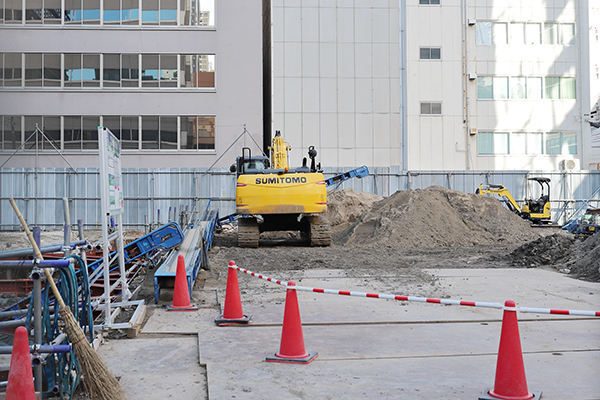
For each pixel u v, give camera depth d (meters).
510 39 35.19
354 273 11.68
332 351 6.00
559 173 30.17
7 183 25.89
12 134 28.48
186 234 13.04
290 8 32.62
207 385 4.92
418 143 34.22
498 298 8.87
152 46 29.27
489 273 11.78
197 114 29.34
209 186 26.95
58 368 4.55
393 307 8.30
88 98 28.92
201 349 6.08
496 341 6.41
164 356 5.93
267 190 17.02
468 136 34.62
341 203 25.45
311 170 18.22
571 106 35.44
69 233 5.13
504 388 4.45
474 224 21.53
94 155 28.77
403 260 14.21
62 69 28.83
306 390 4.78
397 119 32.88
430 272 11.95
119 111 29.06
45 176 26.06
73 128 28.83
